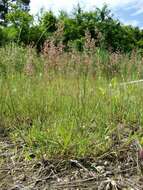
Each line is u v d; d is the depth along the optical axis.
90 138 3.20
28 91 4.50
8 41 12.30
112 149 3.15
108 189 2.69
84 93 4.07
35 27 11.87
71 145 3.10
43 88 4.50
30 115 4.05
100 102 4.01
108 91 4.41
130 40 19.75
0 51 9.05
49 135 3.26
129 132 3.54
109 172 2.89
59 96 4.20
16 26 12.44
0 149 3.37
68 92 4.27
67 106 3.98
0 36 12.82
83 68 5.15
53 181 2.82
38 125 3.56
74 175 2.88
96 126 3.53
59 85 4.46
